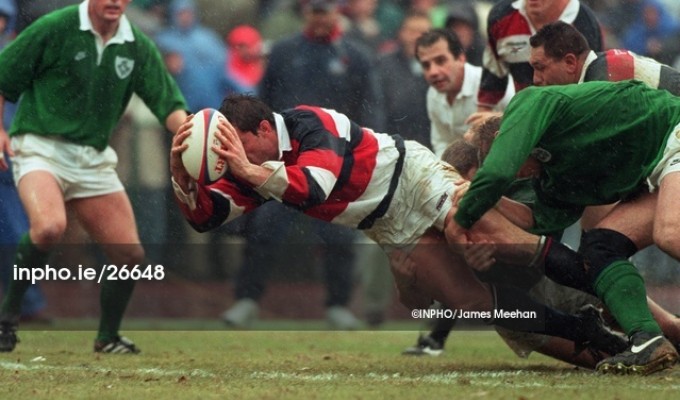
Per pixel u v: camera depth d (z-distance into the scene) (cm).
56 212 2864
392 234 2458
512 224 2405
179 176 2328
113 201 2969
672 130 2314
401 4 4444
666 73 2619
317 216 2417
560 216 2436
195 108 4172
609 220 2364
